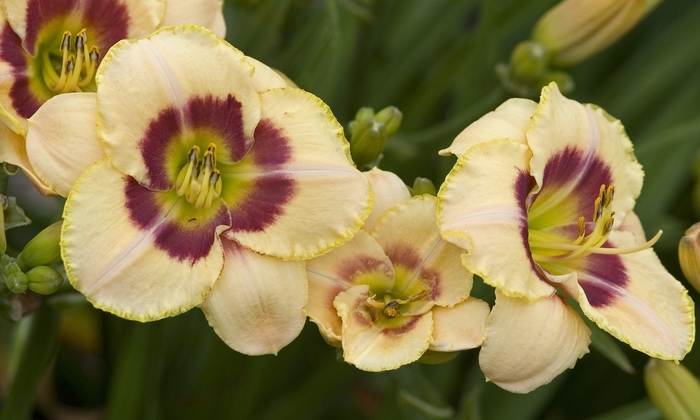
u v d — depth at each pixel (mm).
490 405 915
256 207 747
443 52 990
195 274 732
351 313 745
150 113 734
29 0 764
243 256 739
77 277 717
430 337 734
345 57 898
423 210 746
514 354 734
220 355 916
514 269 733
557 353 740
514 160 752
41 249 755
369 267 750
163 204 744
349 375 896
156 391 867
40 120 728
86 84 785
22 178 984
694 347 928
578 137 779
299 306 738
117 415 829
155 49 734
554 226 796
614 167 795
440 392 914
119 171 729
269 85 752
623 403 970
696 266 781
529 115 771
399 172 919
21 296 782
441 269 749
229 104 745
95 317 952
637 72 971
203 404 924
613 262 789
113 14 783
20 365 813
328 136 747
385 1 923
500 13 940
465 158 739
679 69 962
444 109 1017
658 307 781
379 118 813
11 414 815
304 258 739
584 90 1020
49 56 789
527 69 869
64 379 976
